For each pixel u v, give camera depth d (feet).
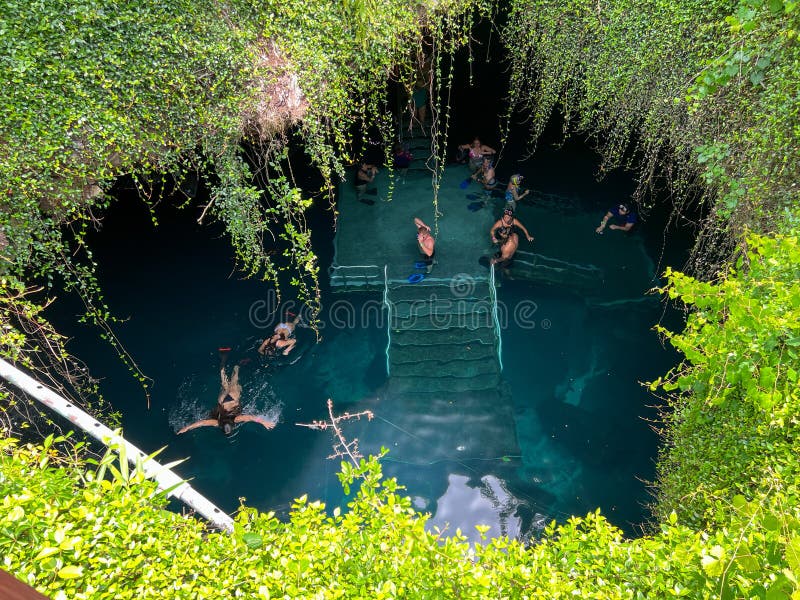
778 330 13.48
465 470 26.89
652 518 24.35
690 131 25.80
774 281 14.71
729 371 14.57
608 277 34.32
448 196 39.70
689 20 25.27
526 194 38.73
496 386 29.99
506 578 11.87
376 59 28.12
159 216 34.88
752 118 21.76
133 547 10.89
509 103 43.19
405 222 37.93
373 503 12.48
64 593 8.69
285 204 25.29
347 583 11.62
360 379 30.48
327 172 27.81
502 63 42.83
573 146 41.24
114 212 33.91
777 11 16.93
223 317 32.09
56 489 11.27
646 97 28.40
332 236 37.04
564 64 32.55
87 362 28.99
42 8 20.54
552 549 13.10
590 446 27.73
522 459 27.40
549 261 35.32
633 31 27.91
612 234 36.14
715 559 8.61
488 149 40.37
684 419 20.67
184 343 30.94
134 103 22.56
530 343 32.04
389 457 27.43
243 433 28.09
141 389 28.86
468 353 31.50
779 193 20.33
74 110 21.01
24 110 20.25
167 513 11.89
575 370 30.76
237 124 24.75
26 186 20.31
